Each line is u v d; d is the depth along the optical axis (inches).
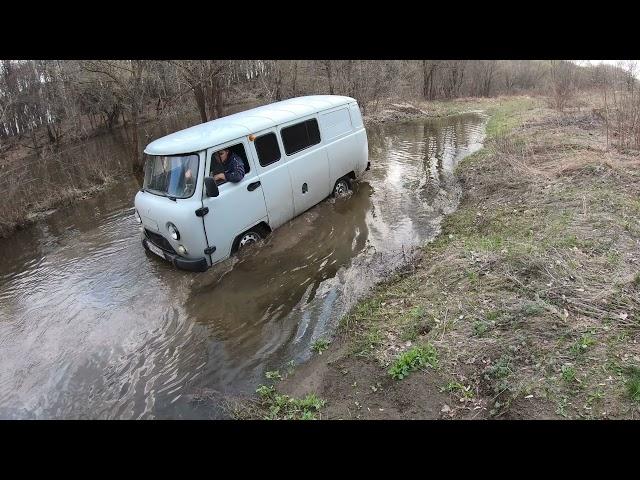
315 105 340.5
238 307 247.3
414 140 644.1
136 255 316.8
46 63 746.2
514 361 173.0
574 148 407.8
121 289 273.4
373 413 167.8
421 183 422.6
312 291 257.8
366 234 322.7
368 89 924.0
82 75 754.8
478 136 639.1
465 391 167.6
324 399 179.6
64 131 864.3
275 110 320.8
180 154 256.2
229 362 208.8
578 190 312.7
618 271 210.5
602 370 160.6
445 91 1357.0
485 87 1397.6
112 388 197.8
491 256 245.0
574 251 233.8
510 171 378.6
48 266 328.5
